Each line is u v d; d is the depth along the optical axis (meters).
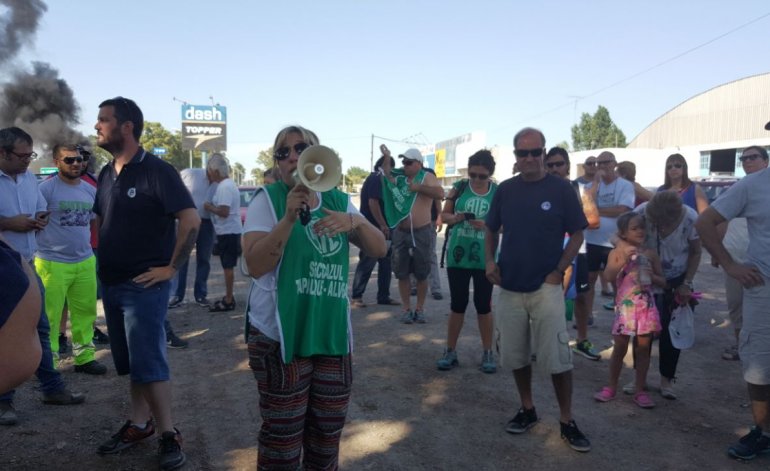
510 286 3.49
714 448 3.42
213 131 32.44
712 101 40.88
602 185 5.93
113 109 3.01
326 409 2.31
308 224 2.26
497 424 3.74
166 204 3.03
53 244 4.32
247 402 4.06
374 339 5.71
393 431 3.62
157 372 3.05
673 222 3.94
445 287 8.80
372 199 6.79
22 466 3.08
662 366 4.15
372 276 9.58
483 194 4.71
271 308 2.24
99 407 3.93
